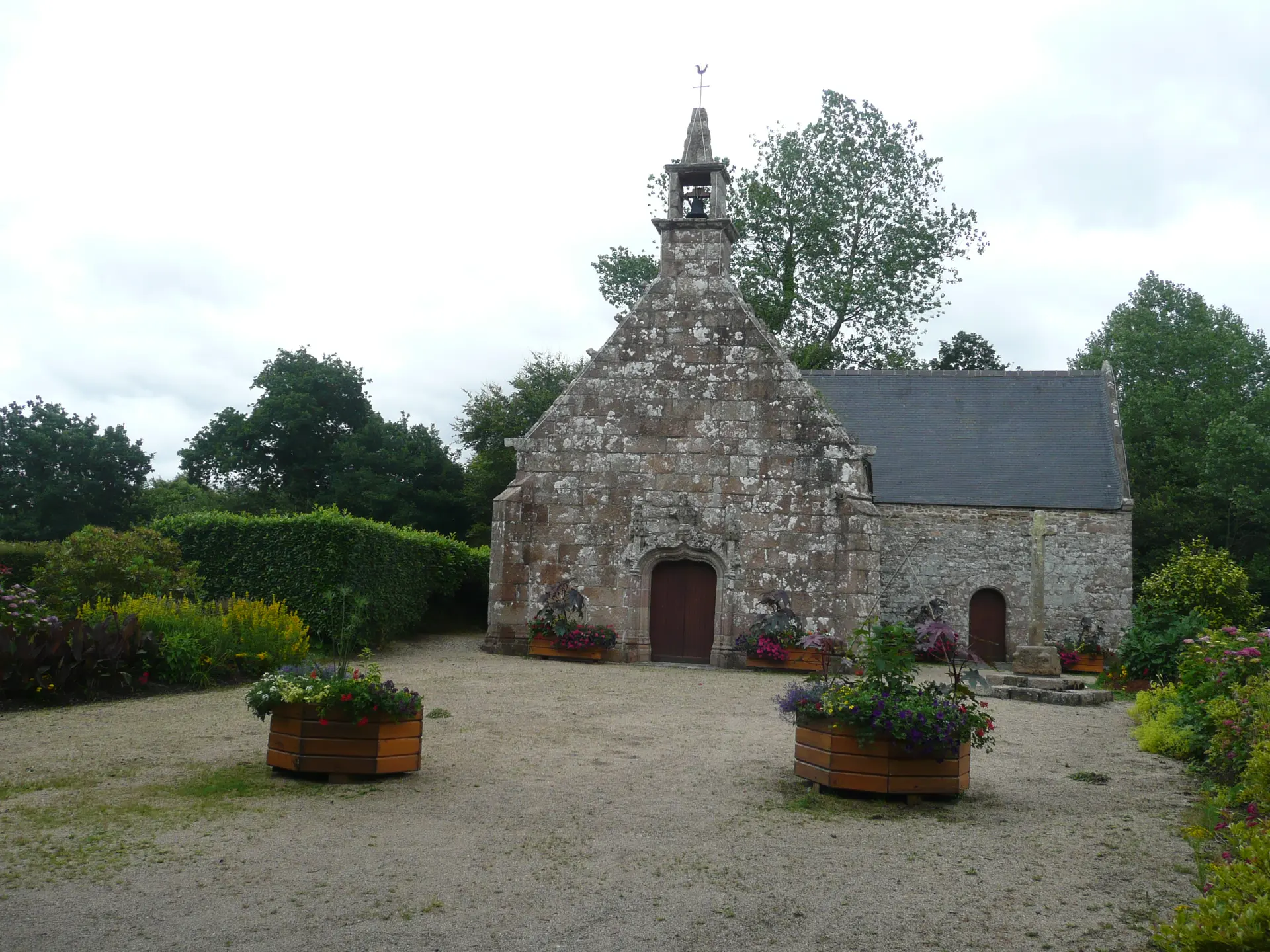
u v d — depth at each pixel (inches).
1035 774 350.6
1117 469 988.6
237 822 266.5
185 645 499.2
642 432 723.4
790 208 1310.3
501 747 374.6
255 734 383.9
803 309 1341.0
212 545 679.7
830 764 308.3
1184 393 1674.5
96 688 462.9
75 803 283.9
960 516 986.1
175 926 198.4
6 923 198.1
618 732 416.2
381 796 296.4
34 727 389.1
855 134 1321.4
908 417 1075.3
